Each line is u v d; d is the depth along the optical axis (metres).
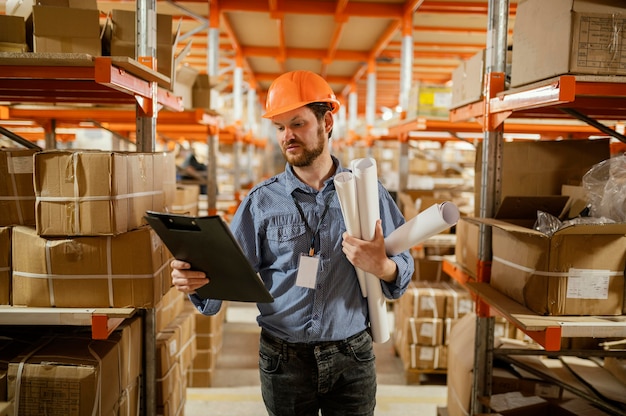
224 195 6.23
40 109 3.40
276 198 1.63
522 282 1.87
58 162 1.70
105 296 1.79
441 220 1.40
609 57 1.65
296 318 1.58
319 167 1.63
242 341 4.26
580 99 2.22
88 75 1.76
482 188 2.28
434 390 3.40
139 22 2.11
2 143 5.65
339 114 12.71
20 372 1.69
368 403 1.66
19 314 1.75
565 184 2.36
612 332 1.65
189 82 3.79
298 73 1.57
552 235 1.70
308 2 5.64
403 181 4.75
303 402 1.62
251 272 1.34
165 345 2.46
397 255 1.58
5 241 1.78
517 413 2.24
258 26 6.85
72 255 1.76
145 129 2.18
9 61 1.68
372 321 1.66
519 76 2.00
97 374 1.71
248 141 8.70
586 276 1.73
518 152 2.43
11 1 1.96
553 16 1.73
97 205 1.70
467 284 2.26
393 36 7.29
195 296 1.61
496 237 2.15
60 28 1.84
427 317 3.43
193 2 5.59
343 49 8.02
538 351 2.22
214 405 3.14
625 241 1.73
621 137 2.29
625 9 1.65
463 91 2.89
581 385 2.48
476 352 2.26
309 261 1.53
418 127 3.93
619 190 1.85
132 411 2.12
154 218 1.33
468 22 6.45
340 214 1.60
